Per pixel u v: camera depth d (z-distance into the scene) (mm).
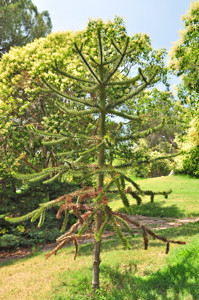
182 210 15531
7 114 13523
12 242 11539
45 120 12062
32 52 15062
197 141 12695
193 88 11969
